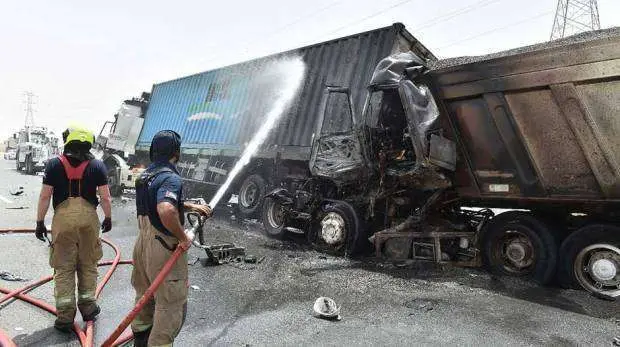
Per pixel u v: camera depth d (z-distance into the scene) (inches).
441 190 250.2
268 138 398.0
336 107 332.8
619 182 193.3
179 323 109.3
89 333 136.4
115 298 177.2
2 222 337.1
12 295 166.6
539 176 217.2
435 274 233.6
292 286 203.5
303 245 309.4
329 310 165.6
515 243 227.1
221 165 475.5
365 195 276.5
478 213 270.8
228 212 470.0
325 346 137.5
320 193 313.4
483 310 177.5
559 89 202.4
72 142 143.8
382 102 276.2
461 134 242.1
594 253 200.4
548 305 185.6
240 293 190.5
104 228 155.0
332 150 275.6
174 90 586.9
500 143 227.8
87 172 144.9
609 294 191.8
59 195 142.2
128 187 573.3
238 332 147.0
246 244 302.2
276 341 140.4
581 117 198.8
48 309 157.3
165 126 585.3
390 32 314.5
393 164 262.2
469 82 231.5
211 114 495.2
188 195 527.8
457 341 145.1
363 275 228.2
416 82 253.0
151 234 108.0
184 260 110.5
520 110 217.3
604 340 148.4
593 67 191.2
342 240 276.5
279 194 327.6
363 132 261.1
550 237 213.2
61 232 139.4
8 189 582.2
